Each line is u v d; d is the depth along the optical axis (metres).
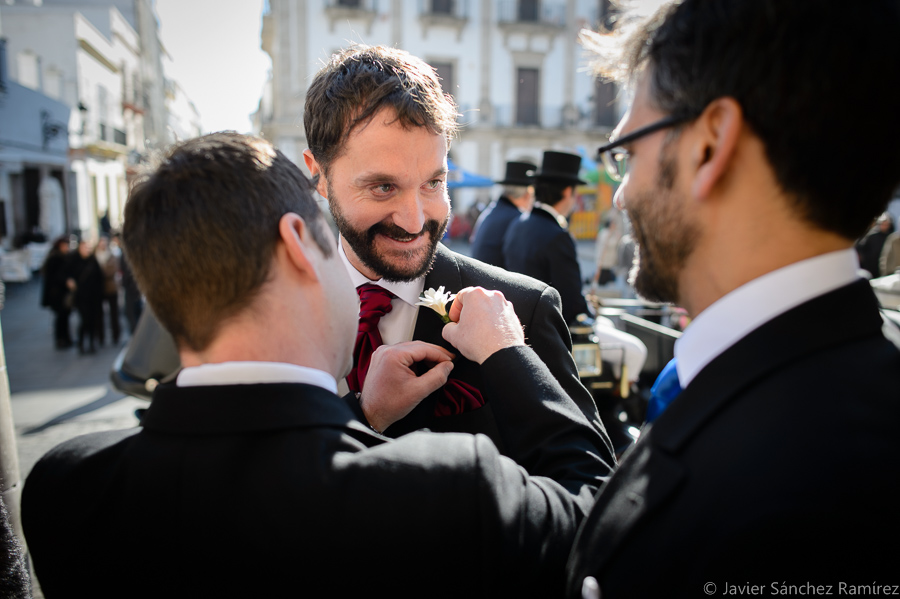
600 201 18.25
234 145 0.74
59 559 0.70
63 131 16.38
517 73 24.11
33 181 16.70
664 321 4.05
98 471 0.73
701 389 0.60
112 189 24.23
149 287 0.72
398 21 22.44
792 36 0.53
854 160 0.54
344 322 0.83
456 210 24.12
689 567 0.54
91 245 7.21
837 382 0.52
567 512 0.74
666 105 0.63
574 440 0.88
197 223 0.68
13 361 6.71
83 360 6.74
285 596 0.64
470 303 1.05
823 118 0.53
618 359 2.96
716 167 0.58
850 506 0.47
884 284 3.09
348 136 1.08
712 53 0.57
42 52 18.88
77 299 6.96
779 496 0.49
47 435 4.30
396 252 1.16
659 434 0.63
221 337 0.72
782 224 0.58
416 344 1.11
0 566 0.89
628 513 0.61
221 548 0.65
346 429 0.74
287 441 0.68
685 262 0.65
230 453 0.67
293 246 0.72
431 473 0.67
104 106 22.84
